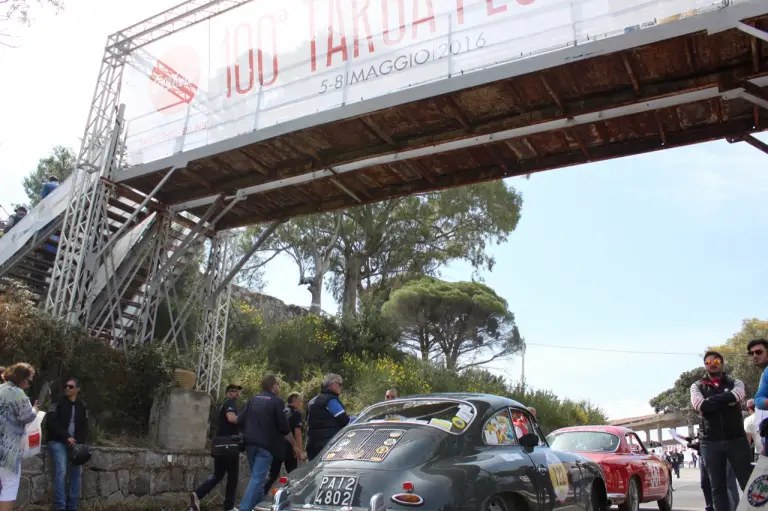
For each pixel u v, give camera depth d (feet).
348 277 101.14
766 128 34.53
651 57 30.58
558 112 34.40
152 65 45.68
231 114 40.98
